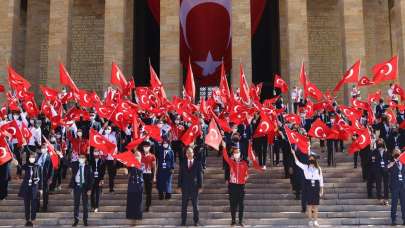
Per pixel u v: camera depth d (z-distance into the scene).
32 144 19.05
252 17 29.86
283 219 15.59
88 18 34.66
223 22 29.67
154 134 16.98
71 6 30.38
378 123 20.91
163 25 29.59
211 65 29.77
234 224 14.90
